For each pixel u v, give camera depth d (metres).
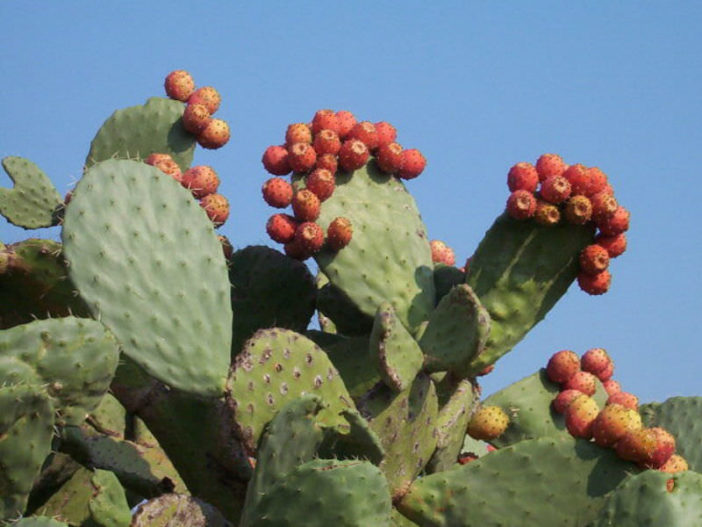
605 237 7.32
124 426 7.68
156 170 6.62
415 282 7.71
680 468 6.53
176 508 6.02
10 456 5.25
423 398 6.64
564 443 6.54
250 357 6.12
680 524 5.88
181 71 8.30
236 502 6.82
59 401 5.56
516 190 7.32
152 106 8.12
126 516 6.44
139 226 6.46
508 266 7.32
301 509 5.55
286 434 5.87
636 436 6.41
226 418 6.78
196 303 6.46
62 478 7.34
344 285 7.52
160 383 6.85
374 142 7.87
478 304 6.58
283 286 7.96
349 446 6.14
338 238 7.48
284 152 7.75
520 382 7.79
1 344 5.45
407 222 7.84
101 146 8.14
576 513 6.48
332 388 6.37
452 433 7.05
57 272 6.49
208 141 8.09
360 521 5.52
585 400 6.66
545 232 7.30
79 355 5.57
